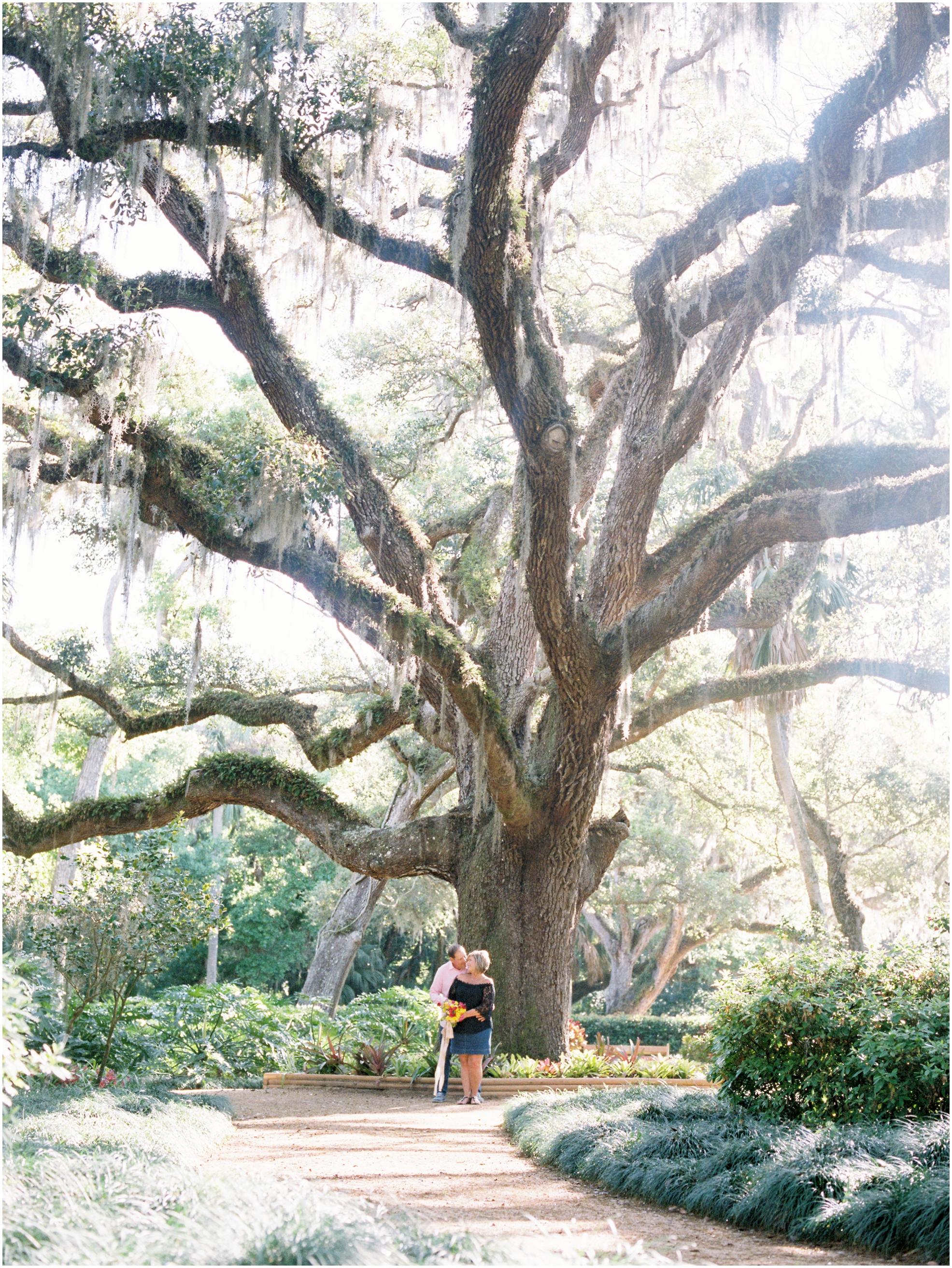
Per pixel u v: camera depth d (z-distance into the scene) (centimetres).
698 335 1396
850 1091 652
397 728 1562
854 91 1040
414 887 2866
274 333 1338
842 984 712
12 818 1520
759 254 1163
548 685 1481
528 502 1120
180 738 3150
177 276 1345
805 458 1238
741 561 1166
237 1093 1170
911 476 1180
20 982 542
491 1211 545
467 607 1903
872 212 1198
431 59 1368
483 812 1429
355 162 1212
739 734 2373
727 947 3519
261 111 1122
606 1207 575
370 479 1348
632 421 1373
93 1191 438
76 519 1381
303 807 1458
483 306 1073
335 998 2331
